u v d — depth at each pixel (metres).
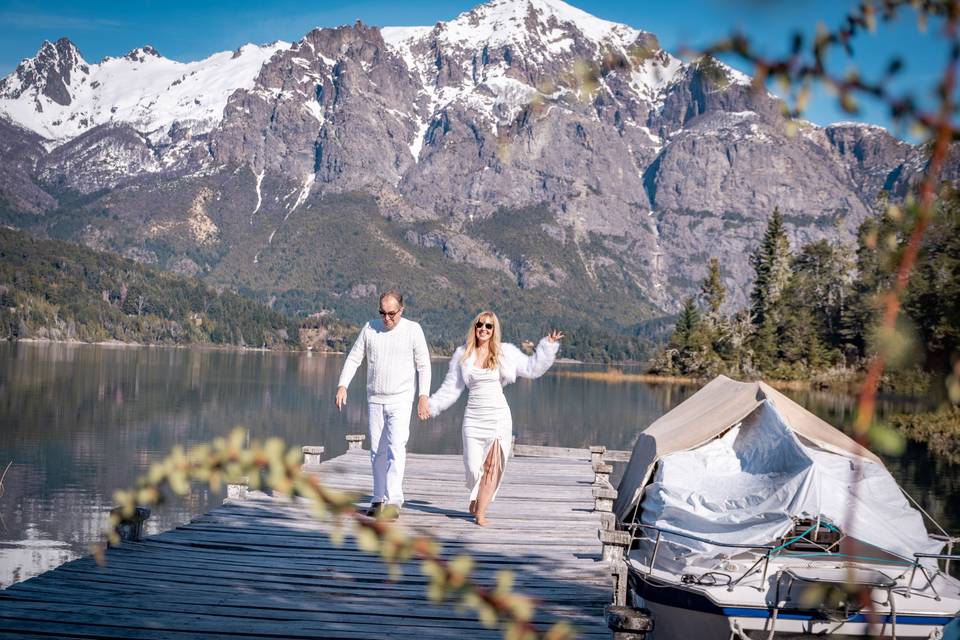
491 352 8.09
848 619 6.35
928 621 6.38
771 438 7.80
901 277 0.94
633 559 7.31
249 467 1.07
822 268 80.69
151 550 6.93
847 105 0.92
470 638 5.14
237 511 8.55
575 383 110.25
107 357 130.38
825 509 6.82
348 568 6.59
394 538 1.08
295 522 8.11
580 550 7.39
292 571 6.46
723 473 7.81
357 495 1.08
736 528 6.90
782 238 88.75
